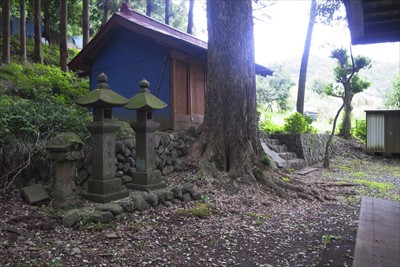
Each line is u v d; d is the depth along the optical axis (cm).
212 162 612
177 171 631
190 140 701
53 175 494
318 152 1133
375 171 961
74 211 384
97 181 456
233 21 644
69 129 551
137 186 523
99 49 926
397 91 2139
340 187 702
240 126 631
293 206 529
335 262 313
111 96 460
